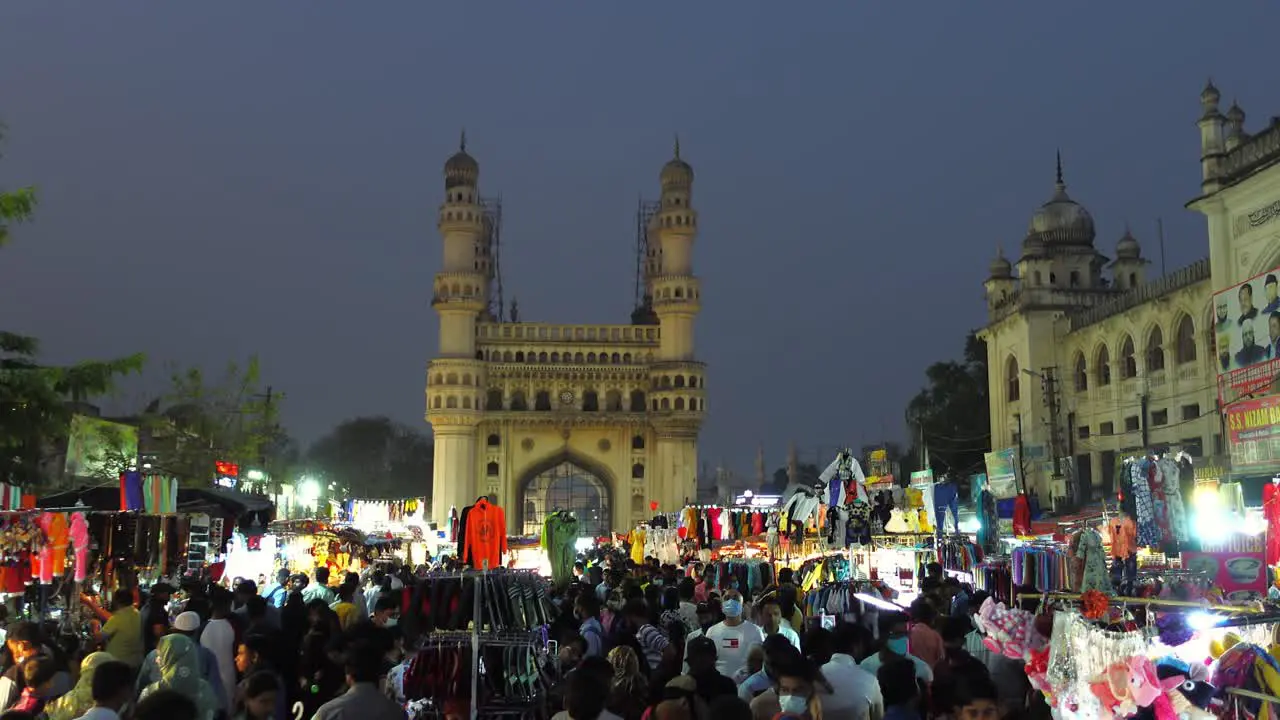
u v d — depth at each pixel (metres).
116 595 10.12
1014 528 18.72
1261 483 15.16
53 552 12.15
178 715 4.96
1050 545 14.16
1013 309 44.28
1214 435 32.94
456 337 62.44
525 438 64.00
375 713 6.27
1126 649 6.29
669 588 13.53
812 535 19.22
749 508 30.48
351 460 92.19
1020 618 7.82
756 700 6.39
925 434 55.16
